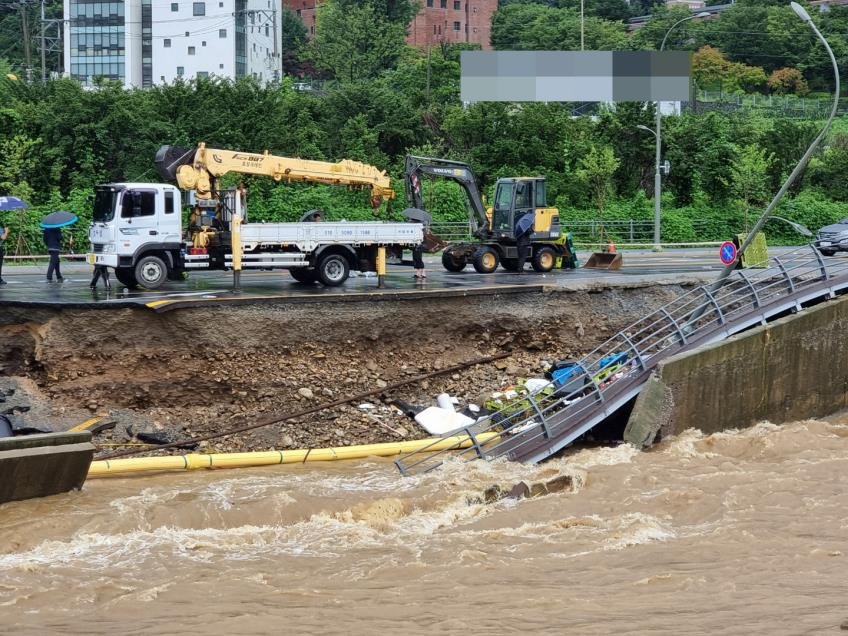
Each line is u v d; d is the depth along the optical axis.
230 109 56.62
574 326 30.88
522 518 18.09
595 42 102.75
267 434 24.75
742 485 19.50
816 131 73.25
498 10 116.56
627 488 19.67
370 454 24.05
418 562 15.38
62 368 24.69
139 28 89.81
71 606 13.52
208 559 15.84
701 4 146.38
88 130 51.62
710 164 65.94
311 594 13.74
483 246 37.06
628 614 12.38
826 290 29.31
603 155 61.78
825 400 28.66
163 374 25.30
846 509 17.86
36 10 91.69
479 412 27.05
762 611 12.32
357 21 92.31
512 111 65.81
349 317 27.59
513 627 11.97
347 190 56.16
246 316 26.20
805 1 121.31
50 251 32.25
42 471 19.02
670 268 39.81
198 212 30.88
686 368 24.55
